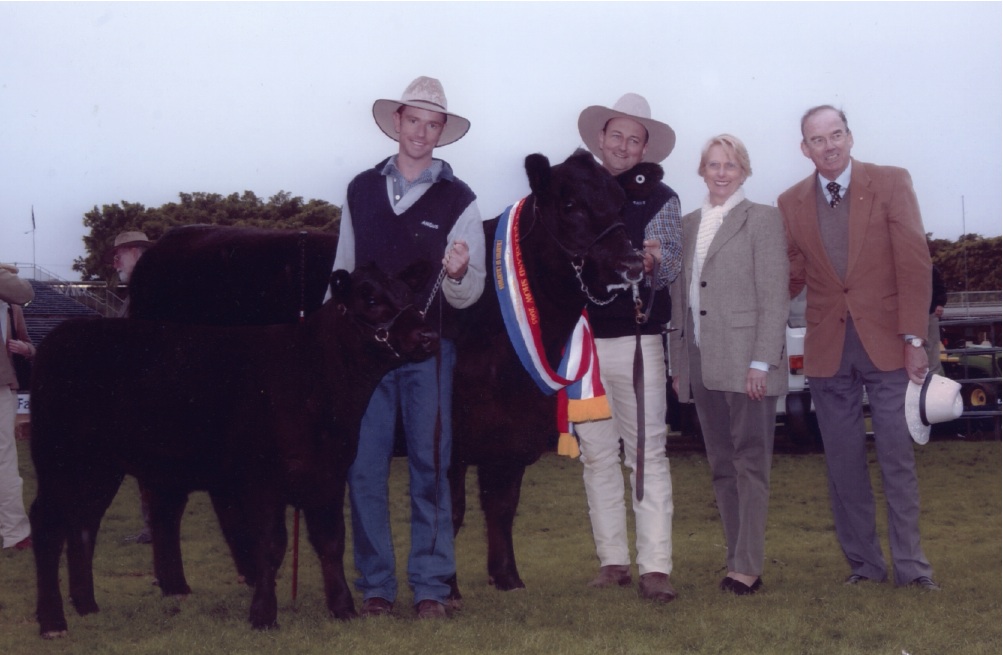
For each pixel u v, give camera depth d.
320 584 5.84
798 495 9.59
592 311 5.54
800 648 4.19
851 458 5.66
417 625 4.61
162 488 5.09
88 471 4.91
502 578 5.56
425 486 4.88
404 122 4.92
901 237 5.45
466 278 4.75
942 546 6.84
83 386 4.84
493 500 5.54
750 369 5.27
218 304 5.88
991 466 11.51
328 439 4.59
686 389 5.78
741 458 5.41
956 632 4.40
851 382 5.67
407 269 4.63
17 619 5.00
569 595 5.36
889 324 5.54
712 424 5.59
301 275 5.57
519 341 4.90
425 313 4.84
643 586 5.26
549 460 13.07
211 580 6.02
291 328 4.77
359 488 4.93
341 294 4.48
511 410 5.02
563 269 4.82
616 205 4.80
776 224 5.39
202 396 4.71
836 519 5.78
